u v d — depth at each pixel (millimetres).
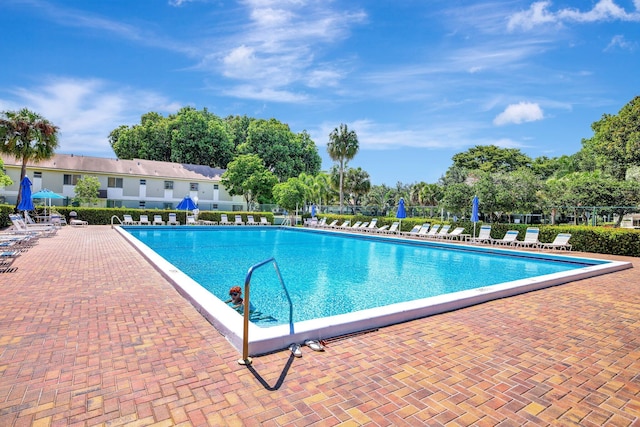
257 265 3645
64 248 11656
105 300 5512
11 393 2820
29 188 16969
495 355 3857
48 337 3986
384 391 3027
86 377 3109
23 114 22953
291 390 2994
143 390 2924
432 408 2789
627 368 3611
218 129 45781
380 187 58562
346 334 4375
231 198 40094
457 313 5445
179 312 4957
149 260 8930
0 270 7820
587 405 2908
